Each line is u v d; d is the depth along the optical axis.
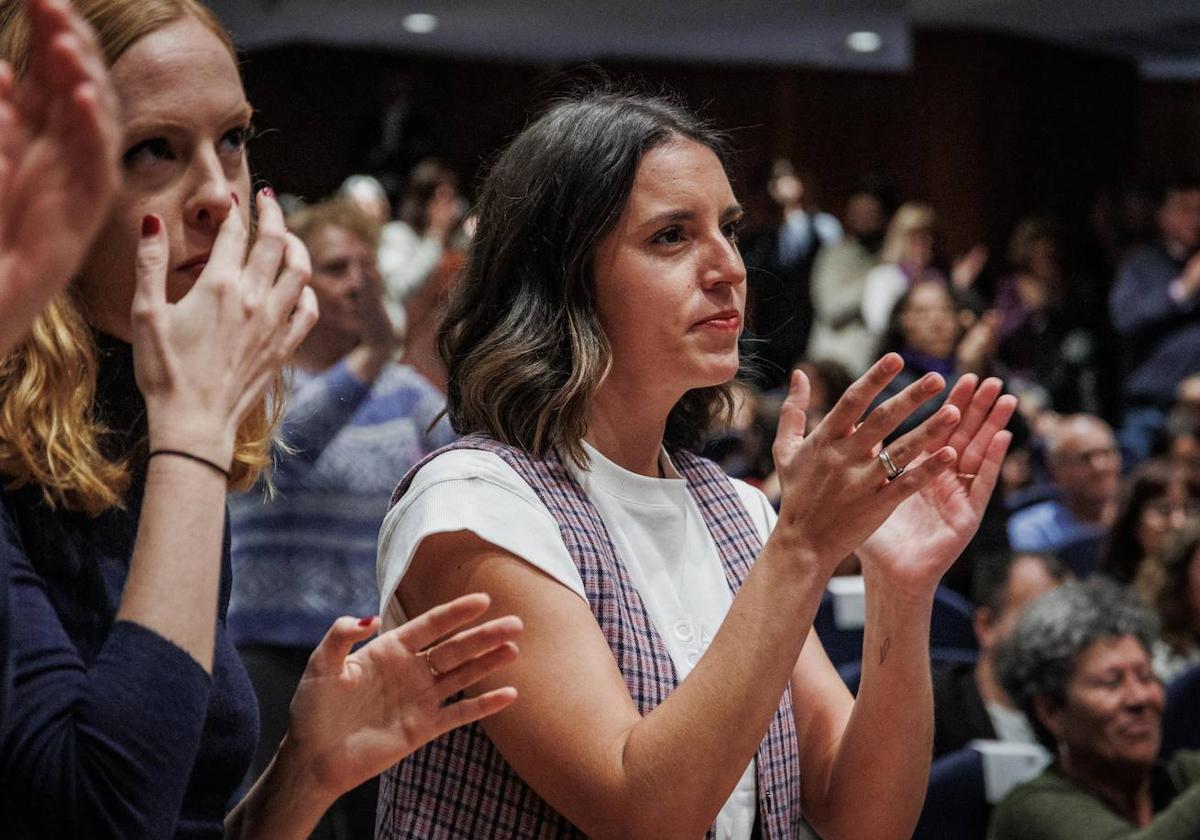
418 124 12.59
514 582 1.66
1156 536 4.75
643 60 13.74
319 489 3.63
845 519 1.54
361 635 1.50
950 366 6.20
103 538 1.38
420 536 1.69
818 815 1.88
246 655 3.58
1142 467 4.87
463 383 1.85
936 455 1.52
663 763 1.54
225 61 1.37
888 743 1.81
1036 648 3.21
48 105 1.05
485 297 1.87
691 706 1.54
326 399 3.65
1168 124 14.44
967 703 3.63
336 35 12.81
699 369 1.78
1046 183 12.34
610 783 1.57
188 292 1.34
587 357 1.77
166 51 1.33
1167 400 8.88
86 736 1.22
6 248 1.05
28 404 1.33
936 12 11.69
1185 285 9.02
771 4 11.78
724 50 13.38
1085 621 3.17
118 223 1.34
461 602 1.47
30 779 1.22
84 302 1.38
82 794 1.22
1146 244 10.01
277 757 1.56
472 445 1.77
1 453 1.32
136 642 1.24
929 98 12.01
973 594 4.68
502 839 1.68
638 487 1.82
